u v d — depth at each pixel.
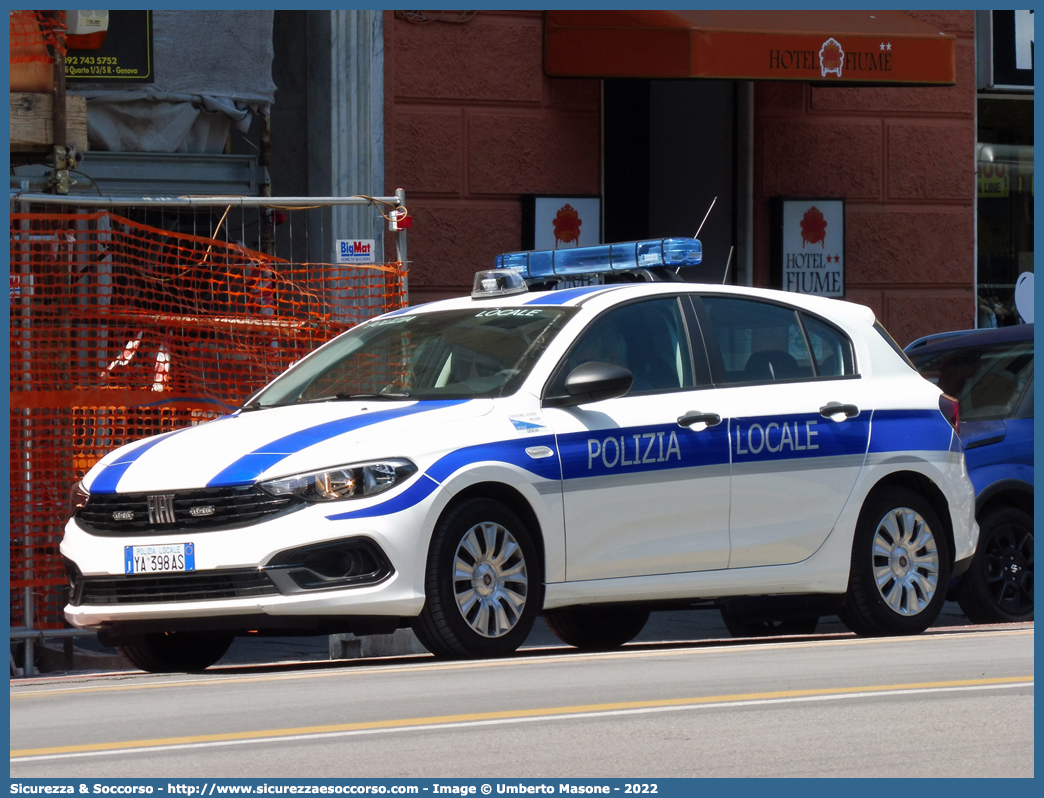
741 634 30.77
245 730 14.51
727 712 14.91
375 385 24.09
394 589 20.41
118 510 21.12
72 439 28.48
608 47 43.53
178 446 21.81
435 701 16.17
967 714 14.68
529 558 21.73
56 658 28.61
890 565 25.44
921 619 25.67
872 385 26.02
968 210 50.78
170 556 20.48
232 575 20.17
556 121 45.81
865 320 26.59
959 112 50.69
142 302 29.73
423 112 44.47
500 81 45.06
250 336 30.41
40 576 27.98
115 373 28.94
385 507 20.47
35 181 39.34
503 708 15.48
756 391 24.52
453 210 44.78
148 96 40.34
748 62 42.59
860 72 43.81
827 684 17.05
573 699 16.11
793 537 24.38
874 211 49.72
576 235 46.00
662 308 24.38
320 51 44.66
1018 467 31.55
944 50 44.75
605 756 12.64
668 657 20.53
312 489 20.30
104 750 13.63
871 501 25.42
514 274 25.69
